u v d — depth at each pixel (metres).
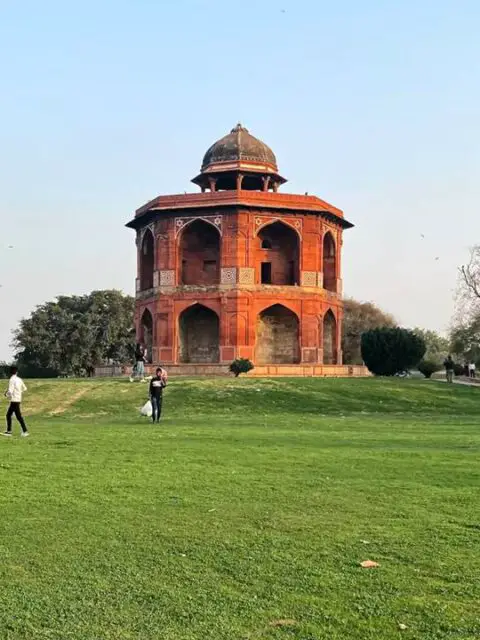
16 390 17.56
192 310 45.88
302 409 28.19
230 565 6.32
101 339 70.44
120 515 8.15
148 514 8.20
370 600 5.49
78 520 7.92
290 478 10.43
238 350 42.38
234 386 31.98
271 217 43.62
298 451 13.55
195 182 48.88
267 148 48.31
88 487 9.79
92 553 6.70
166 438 16.23
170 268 44.03
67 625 5.08
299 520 7.88
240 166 47.03
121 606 5.41
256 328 43.72
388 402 29.81
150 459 12.49
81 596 5.61
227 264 43.03
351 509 8.40
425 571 6.14
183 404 28.86
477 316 53.62
